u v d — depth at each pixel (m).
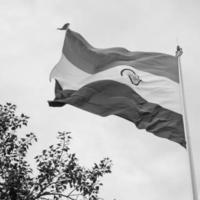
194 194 13.79
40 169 13.47
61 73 17.00
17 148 13.63
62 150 13.74
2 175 13.29
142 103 16.47
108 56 17.61
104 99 16.58
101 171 13.87
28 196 13.18
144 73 17.12
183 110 16.09
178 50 17.73
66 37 17.39
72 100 16.48
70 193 13.52
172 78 17.12
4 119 13.83
